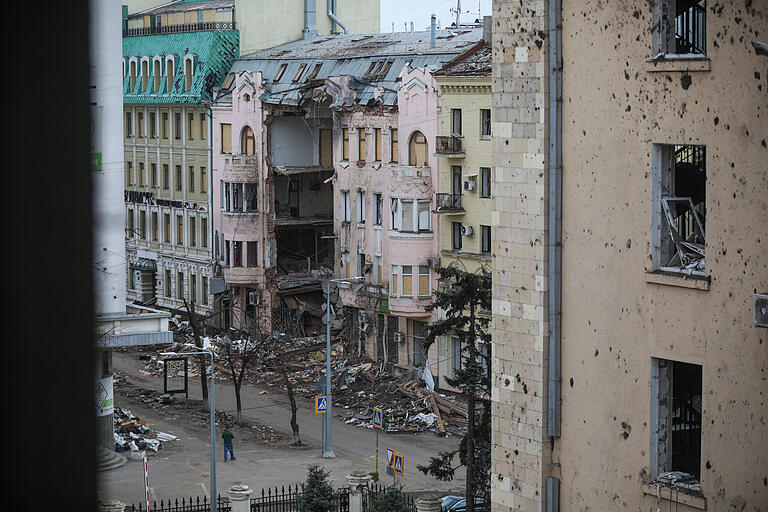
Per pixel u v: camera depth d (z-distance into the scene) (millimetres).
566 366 19500
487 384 33969
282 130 73375
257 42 79812
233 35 78562
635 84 17938
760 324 15945
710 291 16891
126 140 85438
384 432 53812
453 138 58156
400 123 62500
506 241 20359
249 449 51062
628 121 18078
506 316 20453
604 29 18453
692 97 17016
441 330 36125
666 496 17688
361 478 38875
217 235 75312
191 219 79000
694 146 18578
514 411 20406
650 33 17641
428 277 60969
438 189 60219
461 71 57812
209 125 76312
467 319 35750
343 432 54031
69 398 9438
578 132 19047
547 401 19812
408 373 61469
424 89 60562
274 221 73125
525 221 19938
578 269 19172
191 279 79125
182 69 79625
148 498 40812
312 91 69625
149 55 82750
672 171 17938
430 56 64562
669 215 17688
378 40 73188
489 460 33750
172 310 80812
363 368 63219
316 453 50344
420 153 61781
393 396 58625
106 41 47969
